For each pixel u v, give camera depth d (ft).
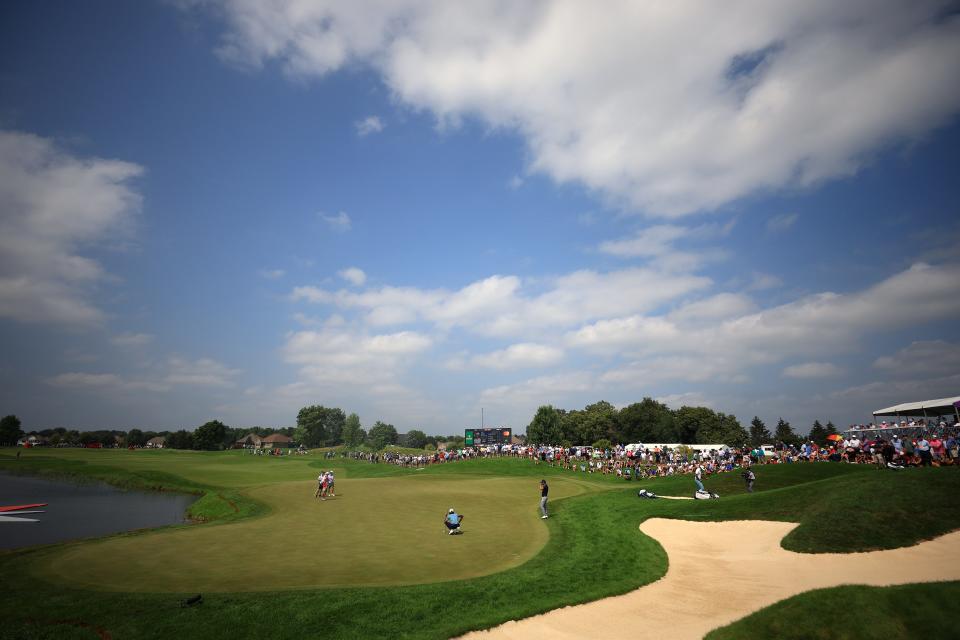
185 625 51.83
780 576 65.57
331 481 157.79
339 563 76.13
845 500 85.25
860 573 62.49
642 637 50.65
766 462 188.85
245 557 79.61
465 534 97.50
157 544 89.20
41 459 372.58
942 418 172.86
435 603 58.59
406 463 306.35
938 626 45.27
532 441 384.06
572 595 61.82
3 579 67.92
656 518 102.01
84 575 69.51
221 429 601.62
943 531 71.92
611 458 237.86
